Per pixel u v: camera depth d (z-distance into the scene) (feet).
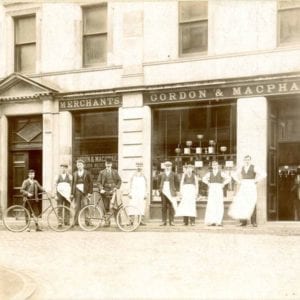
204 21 63.52
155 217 65.00
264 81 59.21
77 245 44.19
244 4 60.75
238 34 61.05
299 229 53.52
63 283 28.37
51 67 72.18
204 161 63.16
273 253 37.86
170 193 58.85
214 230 53.83
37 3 73.20
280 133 62.49
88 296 25.09
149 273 30.91
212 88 61.87
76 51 70.74
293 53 58.34
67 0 71.26
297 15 58.90
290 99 60.23
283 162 62.39
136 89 65.67
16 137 74.90
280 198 62.80
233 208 57.72
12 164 75.15
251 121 60.03
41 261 36.22
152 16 65.77
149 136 65.62
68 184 60.90
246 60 60.44
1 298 23.91
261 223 59.26
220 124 62.44
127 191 66.33
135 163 66.03
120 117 67.26
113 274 30.83
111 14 68.39
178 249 40.52
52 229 57.06
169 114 65.31
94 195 69.05
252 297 24.45
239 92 60.59
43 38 72.79
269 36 59.57
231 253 38.09
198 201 62.90
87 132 70.49
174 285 27.40
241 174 57.57
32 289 26.05
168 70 64.59
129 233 52.75
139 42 66.23
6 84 72.95
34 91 71.82
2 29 75.61
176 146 64.75
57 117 71.20
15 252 40.83
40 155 73.46
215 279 28.84
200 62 62.85
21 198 74.43
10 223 57.72
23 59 75.10
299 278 28.91
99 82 68.90
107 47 69.21
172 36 64.75
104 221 60.18
